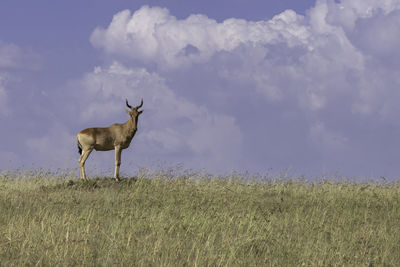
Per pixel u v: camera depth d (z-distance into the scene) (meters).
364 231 39.34
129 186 60.00
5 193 53.28
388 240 36.91
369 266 30.84
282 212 47.22
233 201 51.56
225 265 28.95
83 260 28.66
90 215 41.03
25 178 64.25
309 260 30.64
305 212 46.62
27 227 36.66
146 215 42.03
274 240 35.03
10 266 27.69
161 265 27.80
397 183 62.88
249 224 38.25
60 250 30.00
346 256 31.83
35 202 48.38
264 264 30.20
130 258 29.44
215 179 63.19
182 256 30.58
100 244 32.12
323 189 60.31
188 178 63.16
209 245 32.56
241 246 33.09
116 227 35.84
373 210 49.81
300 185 63.59
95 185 60.53
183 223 38.78
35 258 29.09
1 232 34.66
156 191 56.25
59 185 60.25
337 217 44.66
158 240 32.41
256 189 60.62
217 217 40.97
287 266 30.33
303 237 37.12
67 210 44.94
